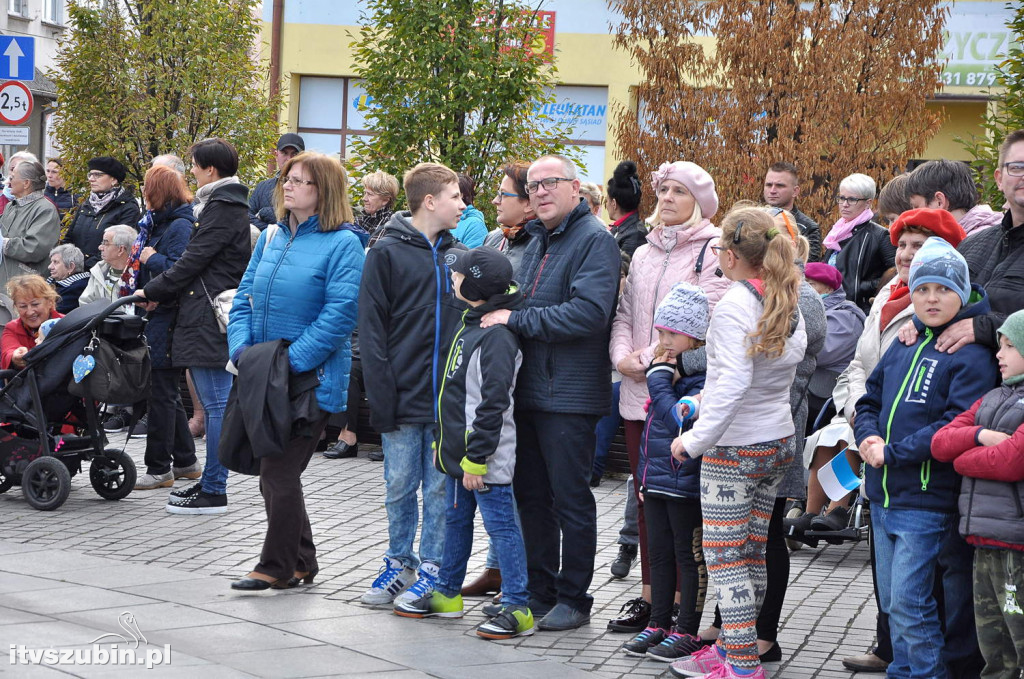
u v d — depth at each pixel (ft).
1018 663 17.69
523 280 23.08
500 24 46.50
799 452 21.71
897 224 20.63
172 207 34.12
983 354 17.71
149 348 33.63
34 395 31.76
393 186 39.34
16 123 46.44
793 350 19.24
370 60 46.62
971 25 70.79
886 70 47.93
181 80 53.62
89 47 53.26
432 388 23.62
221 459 24.70
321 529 30.17
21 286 33.19
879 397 18.78
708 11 50.08
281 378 23.82
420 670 19.89
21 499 32.76
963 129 72.54
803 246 21.95
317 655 20.45
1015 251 19.51
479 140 45.37
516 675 19.85
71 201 53.11
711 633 21.53
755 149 48.52
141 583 24.70
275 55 81.71
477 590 25.00
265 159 55.62
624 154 50.98
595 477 31.94
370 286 23.54
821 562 28.73
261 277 24.91
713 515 19.39
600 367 22.53
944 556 18.49
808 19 48.67
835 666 21.02
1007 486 17.12
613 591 25.70
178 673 18.95
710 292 22.08
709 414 18.80
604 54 77.51
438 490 23.84
